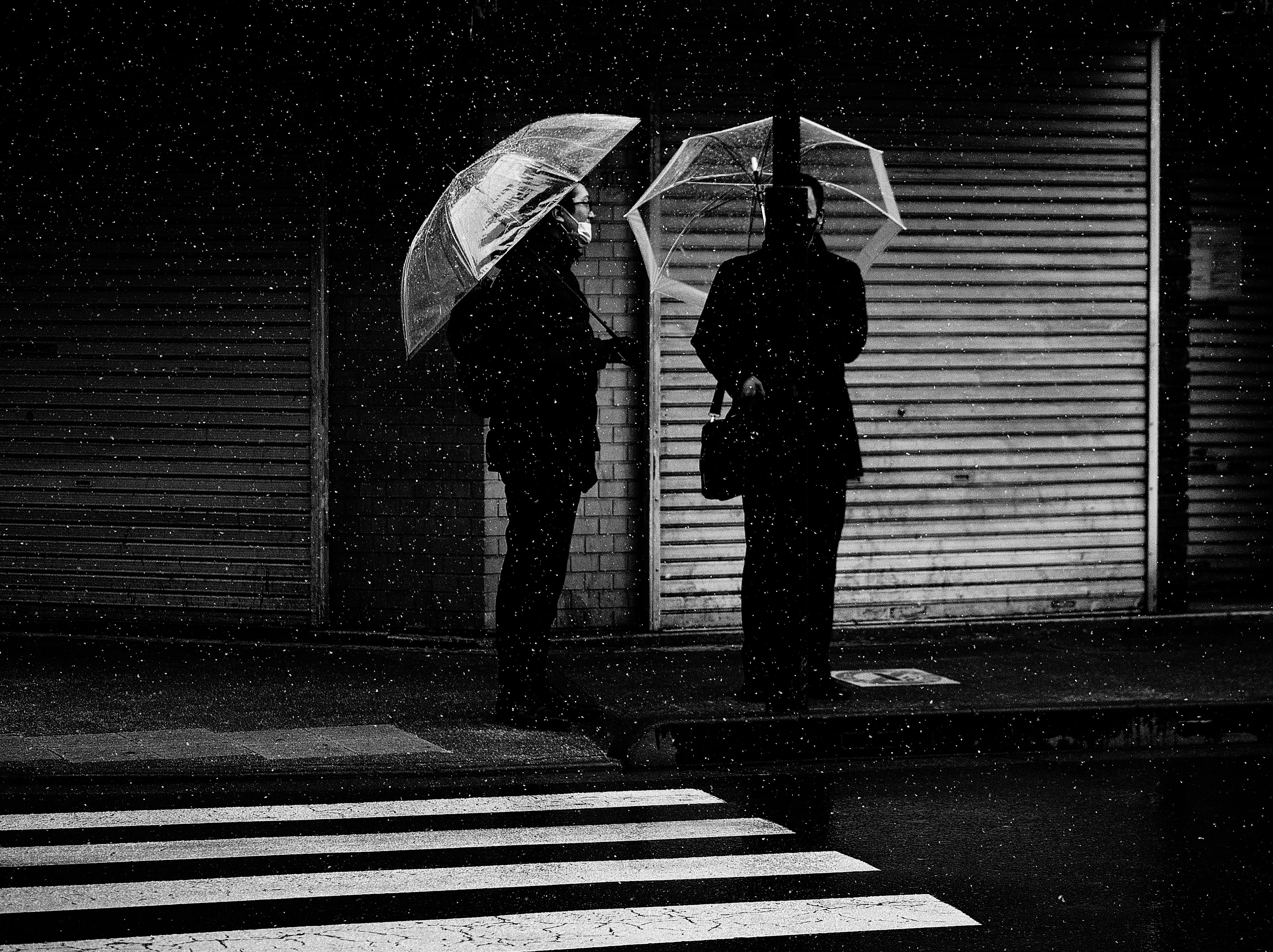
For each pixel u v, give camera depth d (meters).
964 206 10.56
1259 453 11.51
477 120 9.74
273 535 10.19
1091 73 10.74
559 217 7.24
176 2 9.95
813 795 6.32
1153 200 10.87
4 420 10.45
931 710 7.40
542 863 5.24
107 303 10.33
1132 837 5.61
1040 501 10.74
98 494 10.38
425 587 9.94
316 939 4.39
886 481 10.46
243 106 10.06
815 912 4.69
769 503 7.79
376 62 9.88
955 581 10.60
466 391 7.21
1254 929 4.53
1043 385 10.73
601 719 7.48
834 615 10.38
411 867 5.18
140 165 10.21
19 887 4.91
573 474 7.28
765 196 7.39
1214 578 11.47
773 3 9.99
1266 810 6.05
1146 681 8.49
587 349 7.20
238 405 10.20
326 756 6.78
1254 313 11.45
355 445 10.07
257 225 10.12
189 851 5.37
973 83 10.55
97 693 8.29
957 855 5.36
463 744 7.07
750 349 7.42
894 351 10.46
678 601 10.12
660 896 4.85
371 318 10.01
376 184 9.98
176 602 10.33
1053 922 4.60
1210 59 11.19
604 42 9.87
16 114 10.28
